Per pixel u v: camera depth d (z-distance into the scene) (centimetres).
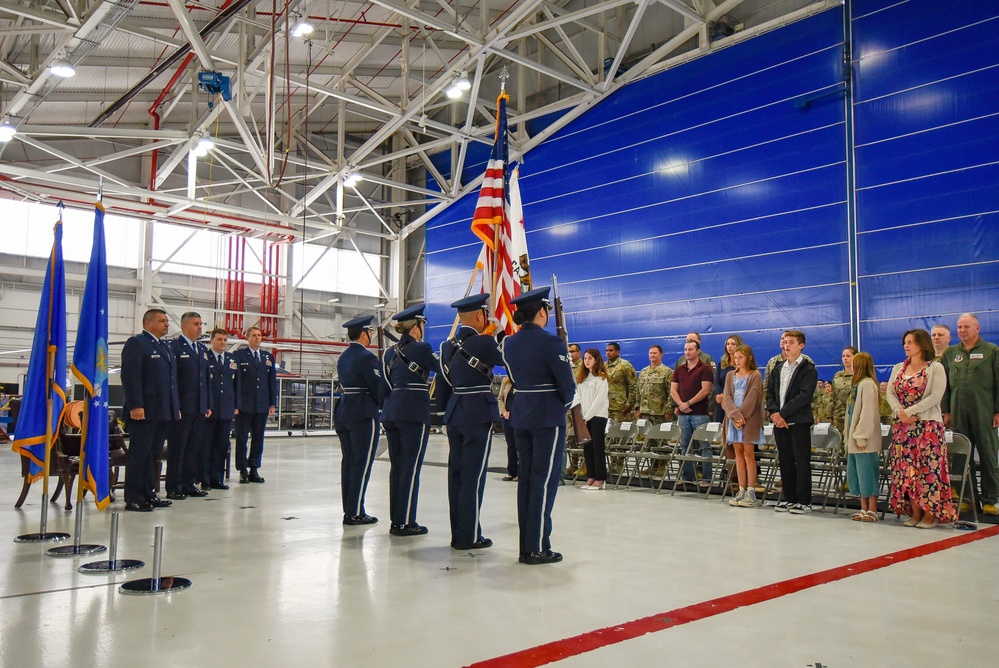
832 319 1238
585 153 1655
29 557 440
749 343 1338
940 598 357
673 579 393
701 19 1448
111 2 1014
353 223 2217
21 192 1617
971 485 612
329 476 939
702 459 764
